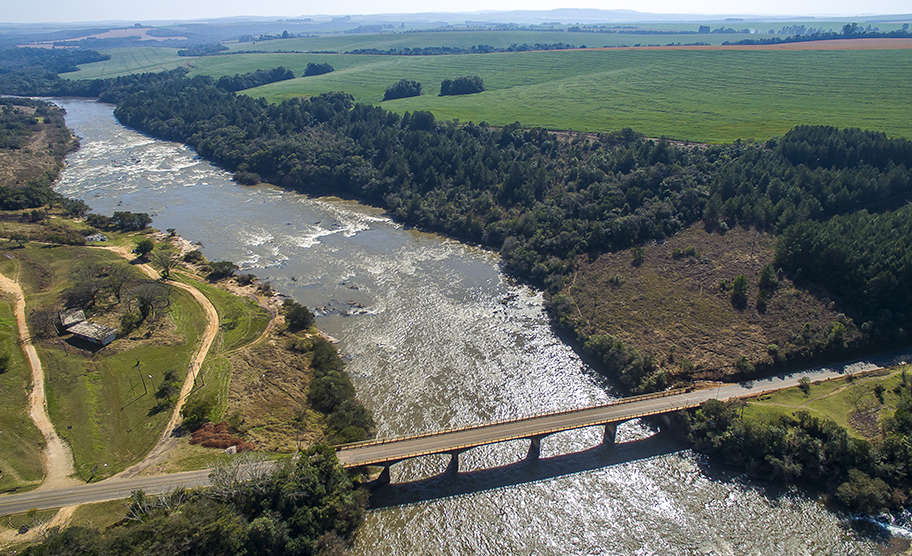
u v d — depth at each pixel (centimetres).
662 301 10975
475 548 6550
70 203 16275
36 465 6819
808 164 14700
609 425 8131
